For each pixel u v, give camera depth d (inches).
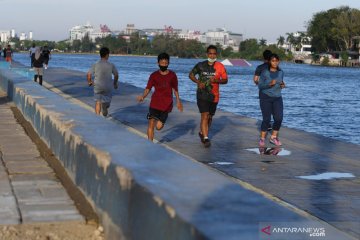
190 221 249.0
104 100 964.0
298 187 580.4
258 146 832.3
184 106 1381.6
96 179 435.2
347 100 3097.9
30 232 398.3
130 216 337.7
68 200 480.4
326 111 2359.7
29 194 499.8
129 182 340.2
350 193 558.3
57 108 745.6
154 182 316.2
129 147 432.5
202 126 807.1
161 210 282.0
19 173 584.7
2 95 1480.1
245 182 598.9
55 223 421.1
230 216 255.4
